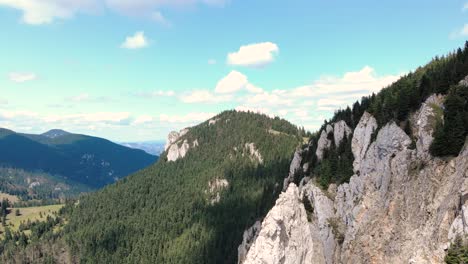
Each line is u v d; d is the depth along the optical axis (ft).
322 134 422.00
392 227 258.98
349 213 299.38
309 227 303.48
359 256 271.08
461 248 196.24
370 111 345.92
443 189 234.38
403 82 382.01
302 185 378.94
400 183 269.23
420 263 220.02
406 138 280.51
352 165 330.75
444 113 265.75
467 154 227.40
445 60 399.44
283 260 267.39
